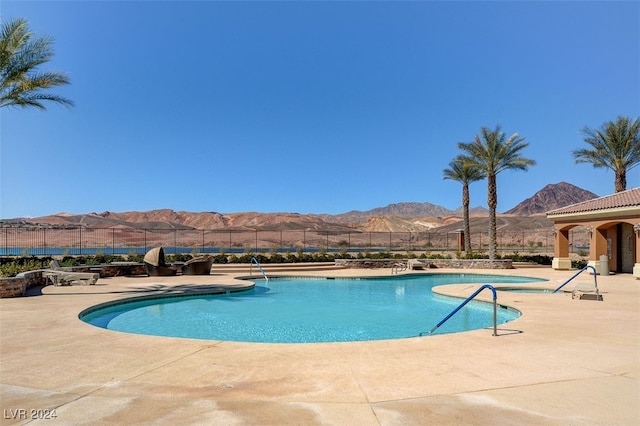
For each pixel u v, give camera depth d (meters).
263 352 6.71
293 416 4.20
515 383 5.20
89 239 67.50
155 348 6.95
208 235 117.81
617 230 24.53
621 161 28.25
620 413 4.26
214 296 15.80
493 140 31.00
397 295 17.12
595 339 7.64
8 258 23.03
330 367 5.90
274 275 22.61
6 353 6.62
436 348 6.98
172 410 4.35
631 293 14.56
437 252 40.97
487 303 13.09
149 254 21.30
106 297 13.23
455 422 4.05
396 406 4.46
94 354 6.57
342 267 28.72
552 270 26.48
